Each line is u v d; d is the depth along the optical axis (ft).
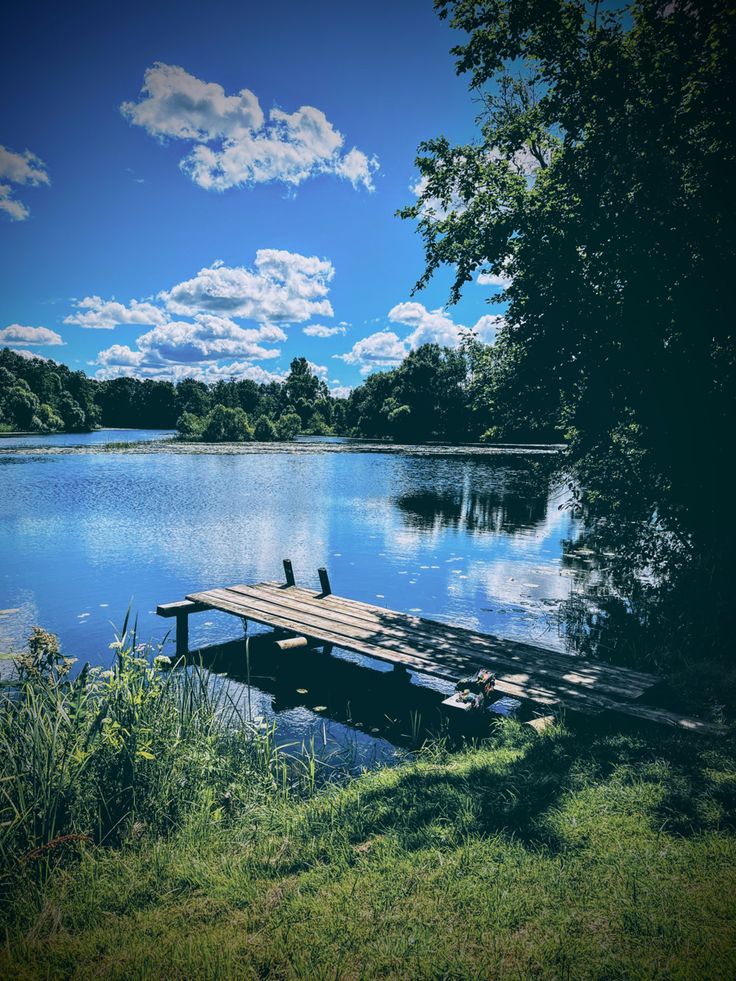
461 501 90.43
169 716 19.43
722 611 32.14
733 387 32.96
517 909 11.18
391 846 13.50
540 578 47.11
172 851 14.10
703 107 30.71
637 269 33.06
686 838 13.17
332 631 31.12
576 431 40.06
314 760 21.11
